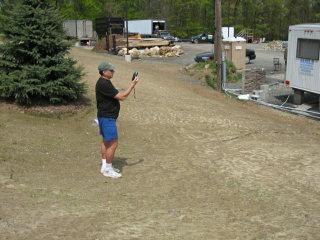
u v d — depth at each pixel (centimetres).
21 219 416
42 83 1121
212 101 1570
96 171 671
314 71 1484
